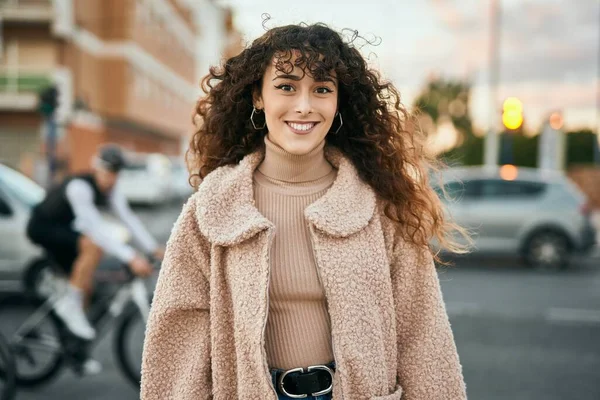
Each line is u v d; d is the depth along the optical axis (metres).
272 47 1.67
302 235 1.67
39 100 14.82
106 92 30.23
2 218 6.95
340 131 1.85
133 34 30.67
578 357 5.48
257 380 1.58
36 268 6.84
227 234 1.62
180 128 42.88
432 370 1.66
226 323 1.65
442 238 1.83
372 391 1.58
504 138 13.98
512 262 11.26
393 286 1.71
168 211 22.06
